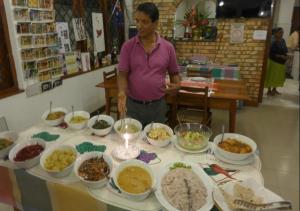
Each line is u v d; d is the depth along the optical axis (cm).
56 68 281
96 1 368
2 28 222
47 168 109
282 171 240
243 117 383
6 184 118
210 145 135
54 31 268
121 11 432
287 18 658
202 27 420
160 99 178
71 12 314
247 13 394
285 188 214
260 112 406
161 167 114
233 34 411
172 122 259
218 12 407
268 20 388
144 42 162
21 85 240
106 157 115
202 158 123
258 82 424
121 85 168
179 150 130
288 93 518
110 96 288
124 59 166
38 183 107
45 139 141
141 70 165
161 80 172
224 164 118
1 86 226
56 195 104
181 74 341
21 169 112
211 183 103
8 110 227
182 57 452
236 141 130
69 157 116
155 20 153
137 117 179
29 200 114
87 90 355
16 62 233
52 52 270
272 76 475
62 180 105
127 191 96
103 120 157
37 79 255
